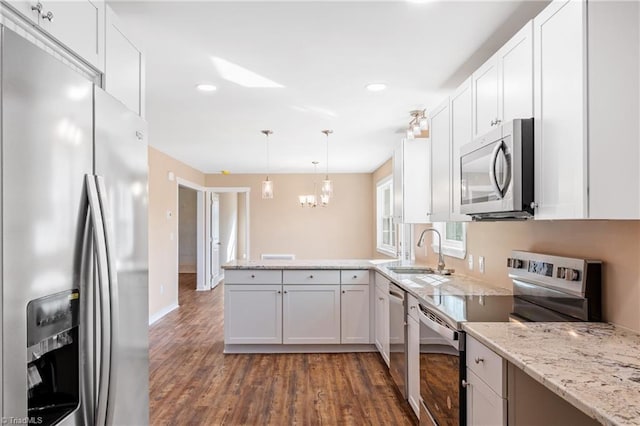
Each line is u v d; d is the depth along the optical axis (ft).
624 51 4.71
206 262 26.61
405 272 12.51
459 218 8.54
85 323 4.13
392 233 22.33
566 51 5.00
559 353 4.46
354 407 9.48
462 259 11.48
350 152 19.75
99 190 4.35
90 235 4.25
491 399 5.00
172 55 8.20
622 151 4.69
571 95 4.91
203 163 23.31
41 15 4.17
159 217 18.98
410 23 6.98
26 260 3.36
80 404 4.06
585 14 4.70
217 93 10.62
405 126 14.34
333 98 11.09
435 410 6.94
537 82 5.65
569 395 3.44
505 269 8.82
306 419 8.93
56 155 3.76
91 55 5.24
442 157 9.68
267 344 13.42
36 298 3.46
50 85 3.69
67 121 3.93
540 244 7.39
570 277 6.11
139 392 5.56
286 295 13.33
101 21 5.51
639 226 5.15
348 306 13.43
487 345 5.00
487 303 7.20
